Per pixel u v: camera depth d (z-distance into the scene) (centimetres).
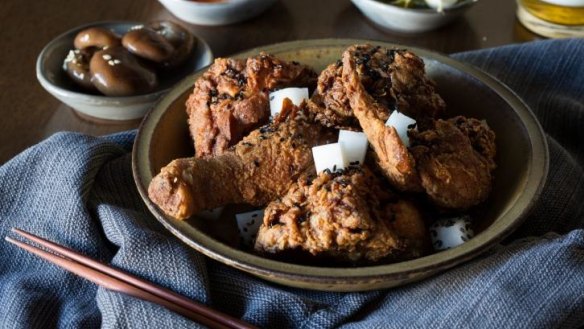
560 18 77
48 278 56
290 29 82
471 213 57
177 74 76
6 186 59
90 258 54
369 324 51
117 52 73
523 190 53
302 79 61
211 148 58
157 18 85
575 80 68
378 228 52
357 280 49
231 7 80
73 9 86
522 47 70
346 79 56
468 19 82
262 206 56
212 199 54
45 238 57
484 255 54
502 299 50
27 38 82
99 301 53
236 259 50
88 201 58
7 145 69
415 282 54
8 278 56
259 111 58
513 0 84
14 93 74
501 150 58
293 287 55
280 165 55
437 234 55
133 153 56
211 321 51
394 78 57
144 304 51
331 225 51
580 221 59
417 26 79
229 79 59
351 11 84
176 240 56
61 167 59
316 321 52
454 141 55
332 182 52
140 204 60
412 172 53
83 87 73
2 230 58
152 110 59
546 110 67
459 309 50
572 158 62
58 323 54
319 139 56
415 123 55
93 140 61
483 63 70
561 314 49
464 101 62
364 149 55
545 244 53
